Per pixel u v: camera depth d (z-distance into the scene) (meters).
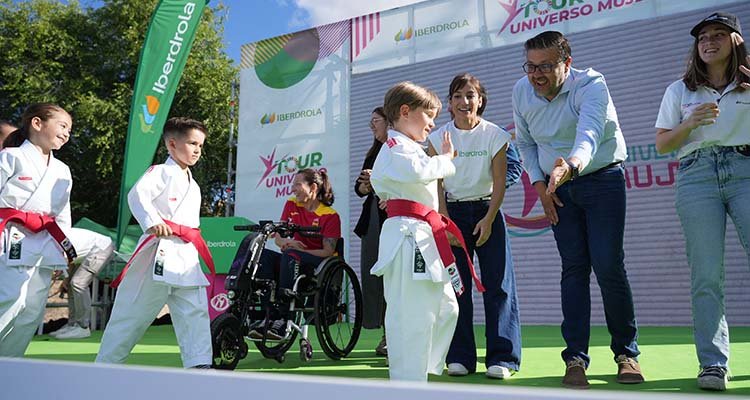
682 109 2.25
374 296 3.20
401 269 1.85
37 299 2.54
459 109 2.52
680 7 6.34
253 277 2.85
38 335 5.37
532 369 2.78
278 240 3.43
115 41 13.74
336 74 8.30
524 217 6.76
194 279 2.46
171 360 3.43
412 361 1.79
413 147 1.94
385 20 8.05
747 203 2.08
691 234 2.18
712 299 2.14
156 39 5.91
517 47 7.14
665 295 6.03
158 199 2.46
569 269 2.37
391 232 1.89
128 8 13.46
